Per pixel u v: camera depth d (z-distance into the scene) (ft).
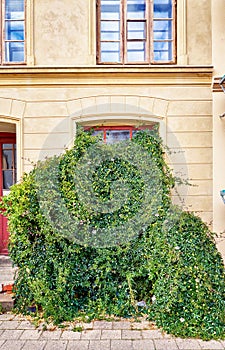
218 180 17.75
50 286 12.89
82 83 17.94
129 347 10.77
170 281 12.03
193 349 10.63
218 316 11.60
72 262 13.01
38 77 17.89
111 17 18.61
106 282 13.30
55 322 12.34
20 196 13.17
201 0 18.12
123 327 12.16
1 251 20.17
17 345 10.92
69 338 11.39
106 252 13.16
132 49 18.69
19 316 13.08
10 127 19.49
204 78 18.02
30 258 13.05
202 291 11.72
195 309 11.66
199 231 13.28
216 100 17.79
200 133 18.08
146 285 13.55
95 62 18.08
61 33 18.02
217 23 17.85
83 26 18.07
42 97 17.97
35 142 17.97
